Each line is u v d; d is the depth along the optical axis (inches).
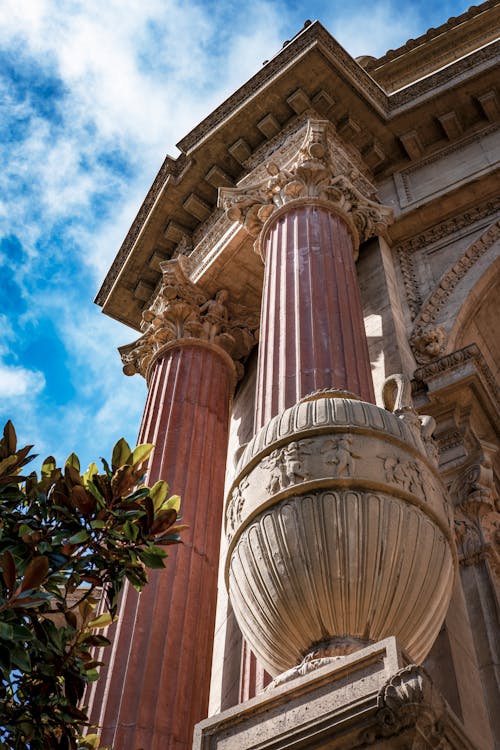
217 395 556.1
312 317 416.5
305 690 171.6
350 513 203.3
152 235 703.1
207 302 613.6
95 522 227.5
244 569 211.3
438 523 214.5
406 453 221.3
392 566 199.2
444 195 584.4
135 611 398.0
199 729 180.1
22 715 217.9
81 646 230.2
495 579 336.2
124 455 247.6
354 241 523.2
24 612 215.5
